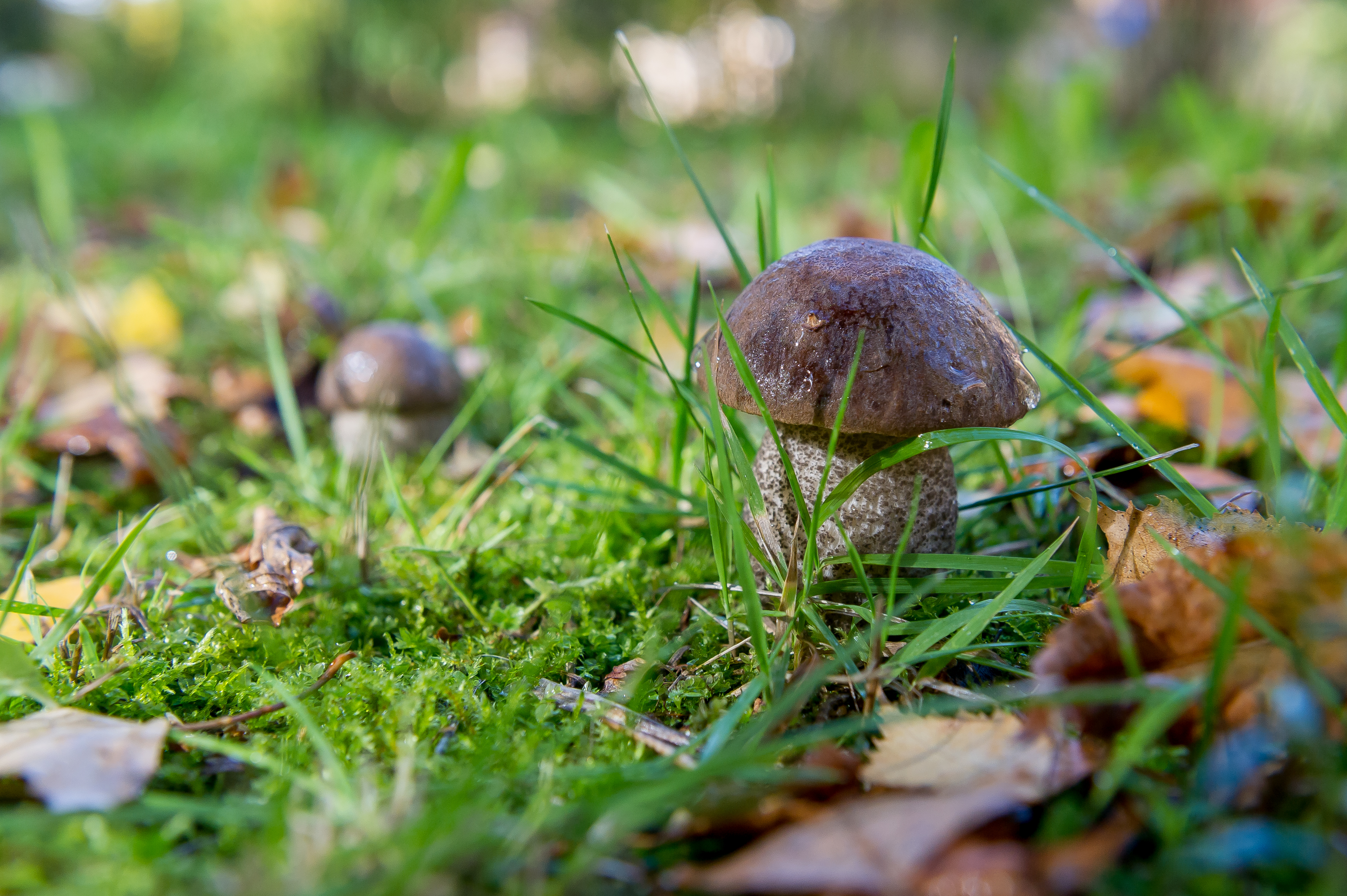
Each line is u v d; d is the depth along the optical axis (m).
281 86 1.49
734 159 1.12
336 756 0.19
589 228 0.61
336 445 0.36
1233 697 0.17
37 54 2.56
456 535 0.28
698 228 0.64
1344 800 0.15
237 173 0.93
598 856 0.15
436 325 0.39
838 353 0.20
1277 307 0.21
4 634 0.23
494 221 0.65
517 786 0.18
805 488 0.22
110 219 0.77
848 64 1.54
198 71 1.56
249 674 0.21
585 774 0.17
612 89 1.70
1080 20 1.45
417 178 0.84
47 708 0.19
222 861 0.16
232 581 0.24
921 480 0.21
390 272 0.50
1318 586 0.17
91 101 1.87
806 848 0.15
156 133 1.20
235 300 0.49
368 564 0.26
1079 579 0.20
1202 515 0.21
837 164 1.05
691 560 0.26
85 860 0.16
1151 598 0.18
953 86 0.24
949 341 0.20
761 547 0.23
